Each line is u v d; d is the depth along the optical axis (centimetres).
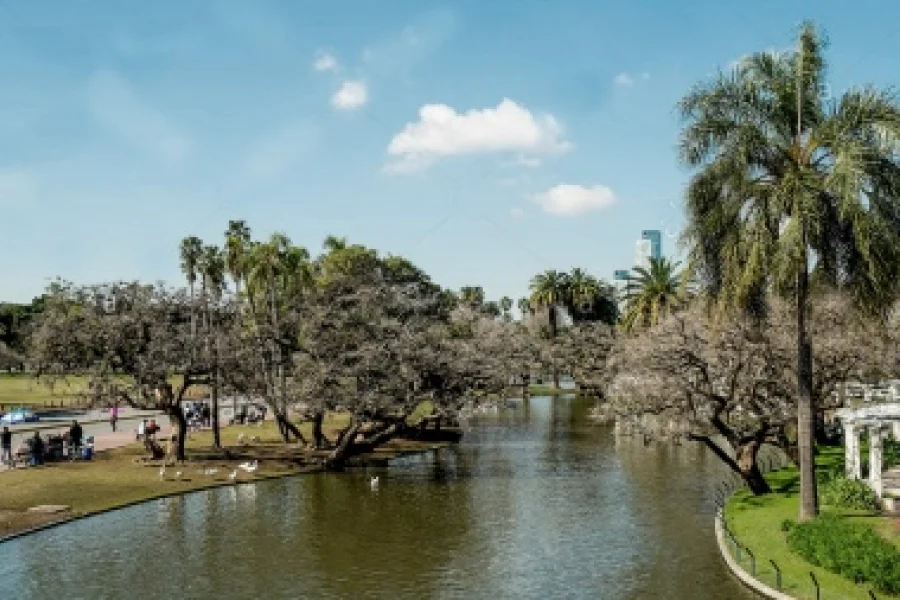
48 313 5662
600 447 7031
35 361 5516
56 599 2930
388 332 6125
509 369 7738
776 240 3250
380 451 6675
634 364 5469
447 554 3512
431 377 6131
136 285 5862
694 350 4322
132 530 3934
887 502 3562
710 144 3422
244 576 3206
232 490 4947
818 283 3394
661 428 4469
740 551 3262
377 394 5697
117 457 5703
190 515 4272
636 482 5222
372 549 3603
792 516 3612
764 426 4291
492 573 3222
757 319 3581
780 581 2770
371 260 10681
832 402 5162
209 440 6712
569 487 5069
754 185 3338
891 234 3103
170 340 5591
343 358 5844
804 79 3375
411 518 4216
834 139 3198
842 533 2984
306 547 3644
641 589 2969
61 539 3750
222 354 5828
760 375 4391
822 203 3159
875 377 4688
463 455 6588
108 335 5459
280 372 6638
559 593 2955
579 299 14200
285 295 7856
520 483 5222
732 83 3441
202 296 6200
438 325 7544
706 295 3566
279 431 7300
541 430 8494
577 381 13050
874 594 2586
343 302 6412
